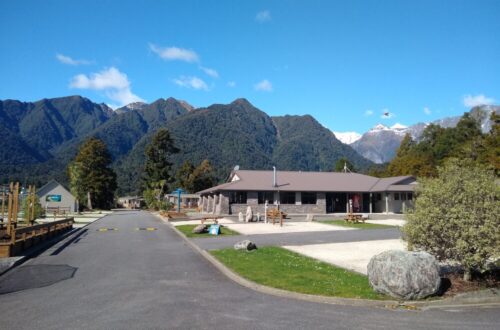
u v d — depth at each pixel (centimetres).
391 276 845
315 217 3997
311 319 725
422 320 723
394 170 6888
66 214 5806
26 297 884
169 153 9500
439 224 923
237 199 4497
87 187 8169
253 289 966
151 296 891
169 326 678
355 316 745
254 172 5009
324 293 884
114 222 3669
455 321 718
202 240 1992
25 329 667
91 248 1741
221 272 1184
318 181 4906
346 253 1496
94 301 846
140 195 11956
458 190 934
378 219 3612
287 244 1783
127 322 700
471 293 863
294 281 1001
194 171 10350
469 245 902
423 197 984
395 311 782
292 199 4628
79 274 1151
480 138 5691
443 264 1117
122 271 1199
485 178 948
